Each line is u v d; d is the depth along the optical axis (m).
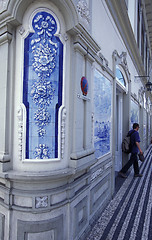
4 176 1.82
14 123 1.99
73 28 2.02
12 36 1.97
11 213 1.94
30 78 1.93
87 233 2.55
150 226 2.83
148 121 14.88
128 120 6.04
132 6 6.97
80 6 2.18
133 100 7.22
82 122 2.35
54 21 1.98
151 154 10.35
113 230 2.71
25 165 1.92
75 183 2.16
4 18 1.90
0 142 2.02
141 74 9.66
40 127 1.93
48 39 1.95
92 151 2.55
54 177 1.86
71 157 2.10
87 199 2.57
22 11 1.90
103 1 3.26
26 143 1.92
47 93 1.95
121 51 4.94
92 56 2.58
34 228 1.87
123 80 5.70
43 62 1.93
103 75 3.36
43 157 1.93
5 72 1.98
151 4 9.74
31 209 1.86
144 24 10.61
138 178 5.42
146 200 3.80
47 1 1.93
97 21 2.94
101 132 3.27
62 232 2.02
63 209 2.04
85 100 2.42
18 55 1.98
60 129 2.02
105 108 3.52
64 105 2.06
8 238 1.93
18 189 1.91
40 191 1.88
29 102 1.93
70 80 2.14
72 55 2.14
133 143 5.41
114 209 3.38
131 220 3.00
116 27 4.30
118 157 6.08
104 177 3.42
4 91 1.99
